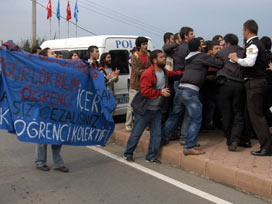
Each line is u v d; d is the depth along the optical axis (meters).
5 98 4.66
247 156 5.18
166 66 6.07
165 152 5.66
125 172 5.16
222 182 4.70
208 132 6.88
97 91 5.26
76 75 5.18
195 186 4.62
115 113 8.20
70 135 5.17
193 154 5.25
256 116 5.12
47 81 4.93
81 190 4.47
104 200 4.18
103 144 5.64
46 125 4.92
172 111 5.71
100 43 8.14
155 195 4.32
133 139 5.57
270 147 5.17
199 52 5.26
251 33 5.00
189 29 5.98
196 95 5.23
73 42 8.98
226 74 5.36
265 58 5.06
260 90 5.04
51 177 4.93
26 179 4.84
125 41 8.53
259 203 4.11
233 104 5.46
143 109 5.32
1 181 4.75
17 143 6.78
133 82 6.69
